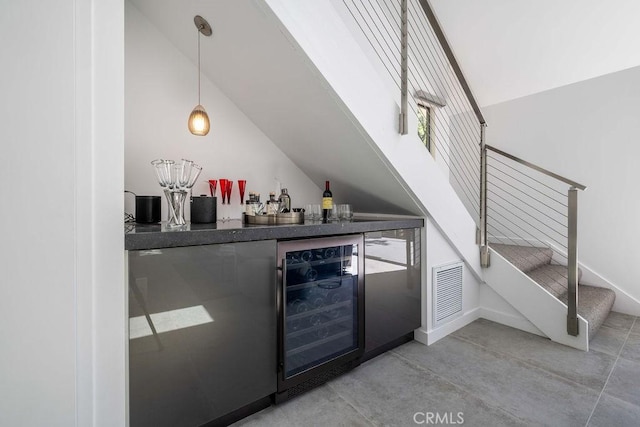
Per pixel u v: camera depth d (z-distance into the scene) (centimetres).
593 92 279
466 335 229
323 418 138
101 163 93
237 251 127
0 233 80
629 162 262
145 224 154
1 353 81
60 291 88
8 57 80
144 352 103
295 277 155
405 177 188
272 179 239
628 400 147
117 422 98
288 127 206
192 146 198
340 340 174
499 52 302
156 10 170
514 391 156
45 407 86
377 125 169
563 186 302
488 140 359
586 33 252
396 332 202
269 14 125
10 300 81
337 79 147
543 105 313
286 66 152
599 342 214
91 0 91
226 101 213
